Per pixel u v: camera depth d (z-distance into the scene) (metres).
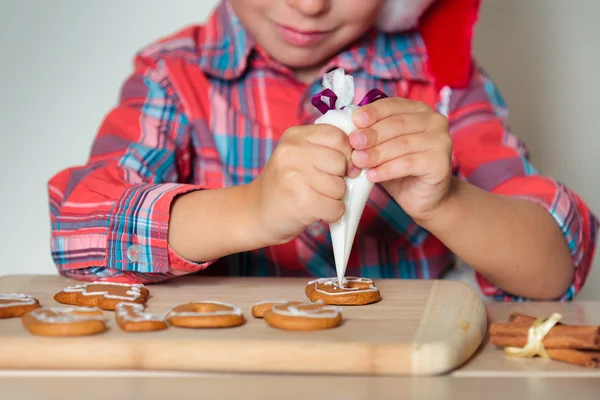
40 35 1.42
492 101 1.15
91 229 0.89
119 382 0.65
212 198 0.88
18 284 0.87
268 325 0.71
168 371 0.67
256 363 0.67
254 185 0.85
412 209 0.86
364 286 0.80
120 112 1.10
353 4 1.00
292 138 0.79
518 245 0.92
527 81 1.46
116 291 0.79
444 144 0.81
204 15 1.41
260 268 1.09
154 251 0.87
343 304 0.78
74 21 1.42
